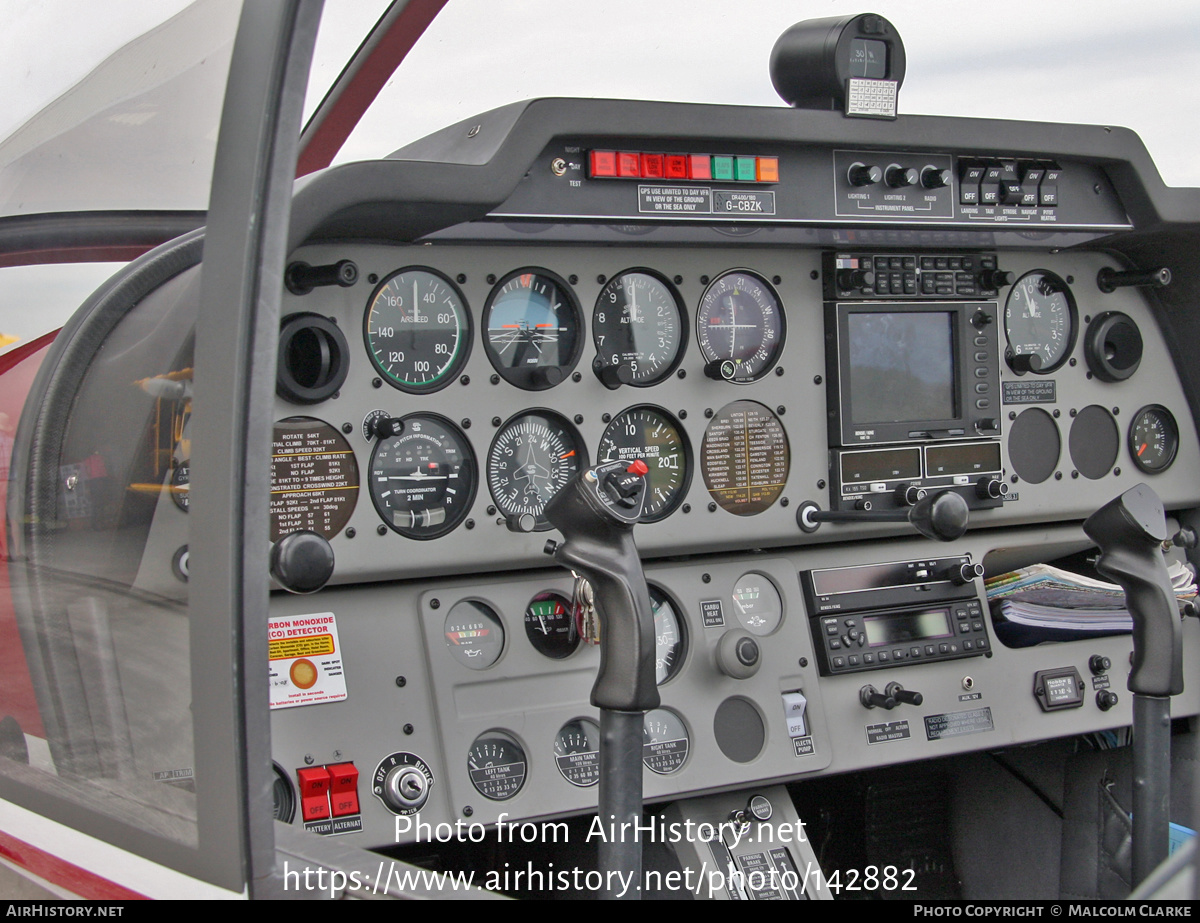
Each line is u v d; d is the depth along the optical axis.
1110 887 1.21
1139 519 1.01
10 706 0.82
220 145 0.64
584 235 1.10
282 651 1.04
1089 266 1.29
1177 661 1.01
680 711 1.14
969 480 1.25
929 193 1.14
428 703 1.07
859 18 1.09
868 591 1.21
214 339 0.62
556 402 1.13
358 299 1.07
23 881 0.78
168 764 0.67
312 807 1.03
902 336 1.23
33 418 0.79
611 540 0.91
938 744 1.20
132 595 0.70
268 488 0.62
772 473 1.20
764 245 1.18
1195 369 1.31
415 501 1.09
